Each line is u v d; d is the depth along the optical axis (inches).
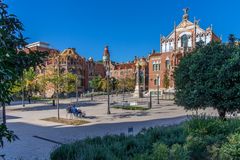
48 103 1921.8
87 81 3595.0
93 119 915.4
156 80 2795.3
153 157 201.6
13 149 458.0
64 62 2891.2
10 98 120.4
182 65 510.0
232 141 247.1
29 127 738.8
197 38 2534.5
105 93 3272.6
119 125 762.8
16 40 133.3
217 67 448.1
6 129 121.3
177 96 518.6
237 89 431.2
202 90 451.5
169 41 2726.4
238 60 429.4
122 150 224.1
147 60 3718.0
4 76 113.2
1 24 125.2
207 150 256.4
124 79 3668.8
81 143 236.1
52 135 602.2
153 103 1708.9
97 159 196.5
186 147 239.5
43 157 396.2
